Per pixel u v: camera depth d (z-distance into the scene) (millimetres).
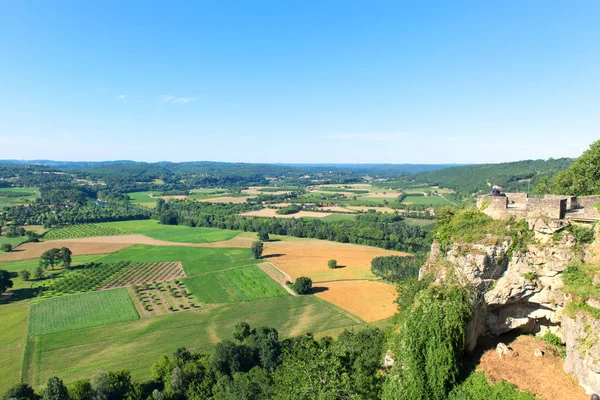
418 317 30844
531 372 28688
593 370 25250
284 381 37531
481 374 29000
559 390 26422
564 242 29922
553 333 32656
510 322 33562
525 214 32375
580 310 27078
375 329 69688
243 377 58562
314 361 35688
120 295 113688
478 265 31516
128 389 61344
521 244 31469
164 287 120375
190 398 59000
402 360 31312
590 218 29875
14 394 57750
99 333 88000
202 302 107562
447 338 29281
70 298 110875
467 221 34375
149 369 72000
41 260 137750
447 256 33719
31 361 75562
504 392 27016
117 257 157000
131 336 86438
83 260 152875
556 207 30578
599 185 47938
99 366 73438
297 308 101500
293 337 80750
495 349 31938
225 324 92625
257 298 109750
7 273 114812
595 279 27297
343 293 110562
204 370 65562
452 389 29109
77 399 56938
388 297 105938
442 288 31766
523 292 31500
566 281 29266
